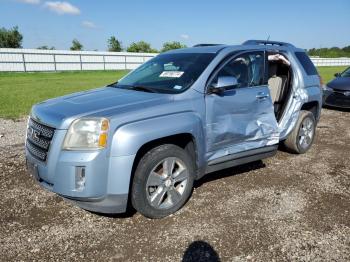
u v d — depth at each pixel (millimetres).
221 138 4254
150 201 3635
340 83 10875
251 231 3529
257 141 4734
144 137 3389
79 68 34562
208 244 3289
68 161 3248
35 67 31906
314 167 5539
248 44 5168
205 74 4195
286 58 5613
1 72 29203
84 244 3266
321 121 9383
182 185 3910
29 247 3197
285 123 5574
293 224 3691
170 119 3650
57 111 3572
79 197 3279
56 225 3588
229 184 4742
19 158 5578
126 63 37562
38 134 3559
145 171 3523
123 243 3295
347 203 4246
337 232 3555
